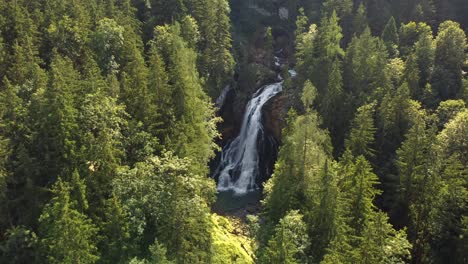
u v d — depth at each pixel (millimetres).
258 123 76375
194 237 37188
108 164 40281
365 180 42562
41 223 35406
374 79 66125
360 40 70500
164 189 39781
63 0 62562
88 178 39000
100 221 37969
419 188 50375
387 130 59125
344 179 44812
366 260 34312
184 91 52156
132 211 38031
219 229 49938
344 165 46406
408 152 51156
